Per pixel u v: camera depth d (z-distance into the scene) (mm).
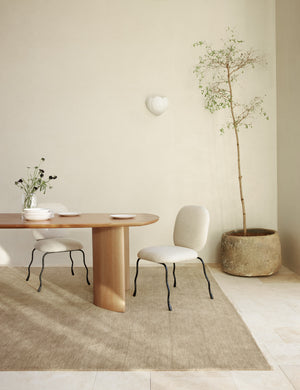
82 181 4281
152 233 4293
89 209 4297
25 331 2373
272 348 2119
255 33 4195
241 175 4230
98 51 4227
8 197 4297
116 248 2736
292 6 3689
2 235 4289
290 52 3773
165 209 4281
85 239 4297
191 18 4199
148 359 1985
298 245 3697
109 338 2260
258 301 2949
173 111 4230
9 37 4227
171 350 2092
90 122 4258
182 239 3086
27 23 4223
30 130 4266
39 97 4250
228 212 4277
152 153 4258
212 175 4262
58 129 4262
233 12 4191
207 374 1831
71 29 4223
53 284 3480
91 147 4262
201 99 4227
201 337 2266
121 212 4285
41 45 4227
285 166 3994
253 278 3619
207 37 4199
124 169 4270
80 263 4293
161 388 1711
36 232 3514
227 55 3984
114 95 4242
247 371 1857
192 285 3400
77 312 2723
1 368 1895
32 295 3139
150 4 4195
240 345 2148
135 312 2715
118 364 1934
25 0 4211
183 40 4207
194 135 4246
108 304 2779
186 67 4215
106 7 4203
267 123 4242
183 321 2531
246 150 4254
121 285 2723
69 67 4230
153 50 4215
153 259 2758
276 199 4273
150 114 4242
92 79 4238
